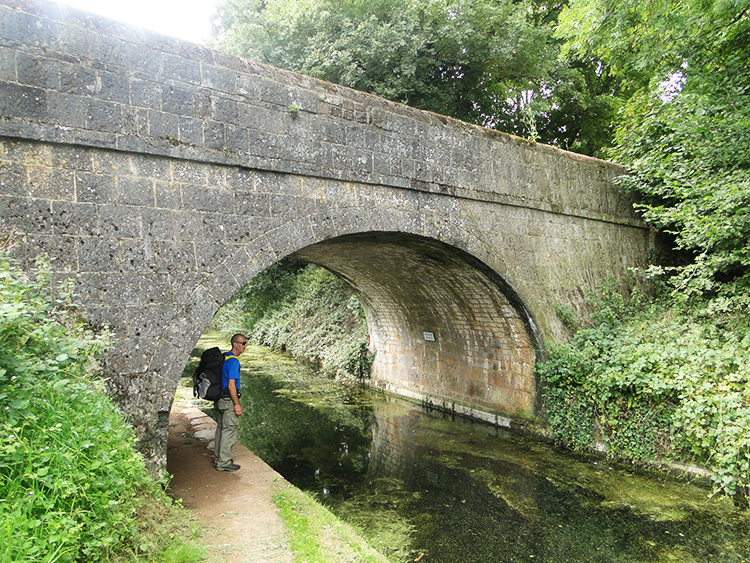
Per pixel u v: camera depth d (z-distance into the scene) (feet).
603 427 22.91
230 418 17.51
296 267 67.05
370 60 35.86
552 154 26.32
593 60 50.80
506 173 24.09
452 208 22.04
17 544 6.86
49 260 12.57
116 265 13.67
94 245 13.39
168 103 14.75
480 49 39.14
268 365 51.13
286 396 37.52
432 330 32.96
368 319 40.14
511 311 25.93
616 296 27.63
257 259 16.22
